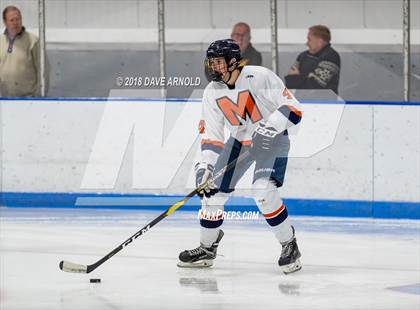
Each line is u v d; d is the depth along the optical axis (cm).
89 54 1755
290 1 1702
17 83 1719
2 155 1694
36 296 880
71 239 1274
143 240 1270
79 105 1664
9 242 1241
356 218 1549
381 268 1061
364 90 1686
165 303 846
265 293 901
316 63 1655
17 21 1705
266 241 1270
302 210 1591
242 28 1658
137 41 1730
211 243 1052
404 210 1550
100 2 1739
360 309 825
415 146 1544
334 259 1127
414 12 1636
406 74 1596
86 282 959
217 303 848
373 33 1686
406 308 830
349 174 1569
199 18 1728
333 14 1697
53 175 1680
